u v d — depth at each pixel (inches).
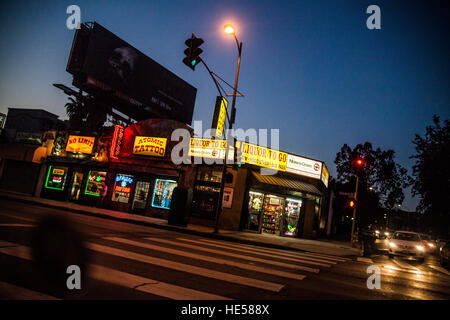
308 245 613.3
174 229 572.7
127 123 1269.7
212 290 175.6
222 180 604.4
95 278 167.2
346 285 242.5
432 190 1282.0
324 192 982.4
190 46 440.5
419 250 589.3
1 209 441.4
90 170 857.5
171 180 780.0
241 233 671.1
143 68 1229.7
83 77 1027.9
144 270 198.1
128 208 796.0
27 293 136.1
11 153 928.9
